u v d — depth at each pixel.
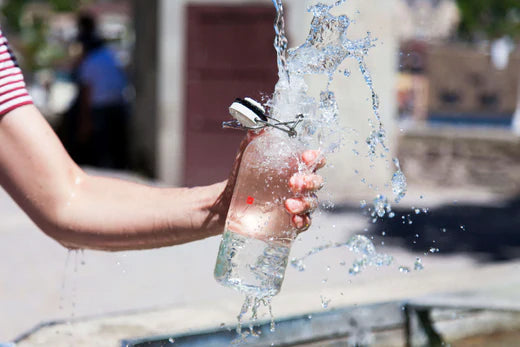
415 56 12.52
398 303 2.43
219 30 8.18
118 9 18.02
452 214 7.66
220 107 8.24
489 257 5.80
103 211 1.60
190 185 8.36
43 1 17.64
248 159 1.54
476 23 13.16
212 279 4.73
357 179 8.45
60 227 1.60
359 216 7.14
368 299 3.07
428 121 12.66
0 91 1.55
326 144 1.66
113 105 9.51
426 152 9.59
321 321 2.23
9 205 6.92
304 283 4.53
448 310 2.49
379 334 2.37
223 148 8.25
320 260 5.14
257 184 1.53
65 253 5.33
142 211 1.60
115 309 4.01
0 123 1.56
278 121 1.55
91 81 9.41
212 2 8.13
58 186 1.59
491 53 12.97
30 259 5.12
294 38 7.88
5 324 3.73
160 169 8.35
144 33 8.73
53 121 10.95
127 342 1.88
